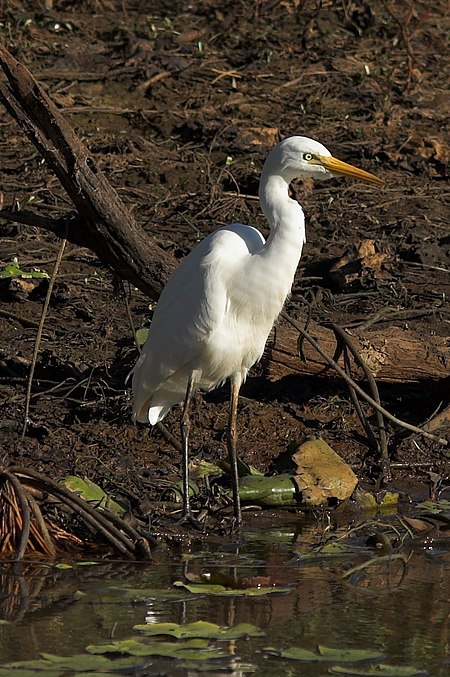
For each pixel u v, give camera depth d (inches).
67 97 717.9
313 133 706.8
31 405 450.0
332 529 385.1
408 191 655.1
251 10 876.6
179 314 389.1
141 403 405.7
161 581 333.4
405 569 349.4
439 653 287.3
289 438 446.9
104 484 400.5
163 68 774.5
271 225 386.0
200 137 694.5
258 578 335.0
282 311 433.7
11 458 409.1
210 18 872.3
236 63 800.9
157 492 402.6
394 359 456.4
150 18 861.8
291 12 883.4
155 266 426.6
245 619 307.0
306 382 476.1
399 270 571.8
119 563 349.1
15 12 834.2
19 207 592.7
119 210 419.8
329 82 775.7
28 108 404.8
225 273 383.9
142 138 686.5
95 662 274.7
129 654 280.1
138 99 737.0
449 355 461.1
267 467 428.5
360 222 618.5
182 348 390.9
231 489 404.2
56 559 350.9
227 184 648.4
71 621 301.1
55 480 378.3
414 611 314.8
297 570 346.9
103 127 701.3
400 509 405.7
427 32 872.3
